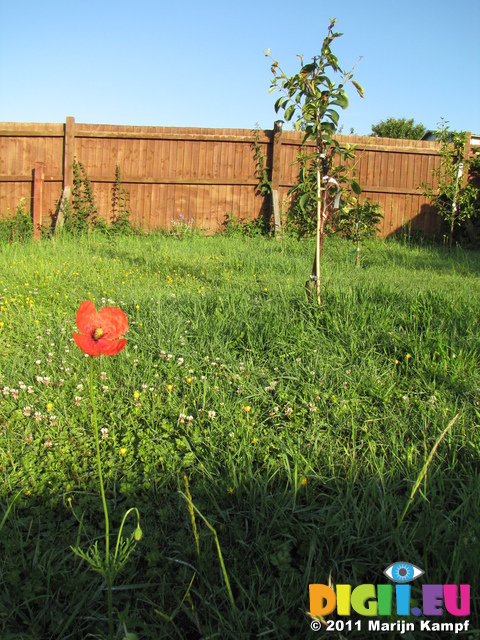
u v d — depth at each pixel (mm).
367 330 4645
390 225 13023
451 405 3336
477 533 2125
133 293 6066
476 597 1880
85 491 2531
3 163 12609
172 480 2641
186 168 12781
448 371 3828
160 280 7438
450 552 2088
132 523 2334
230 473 2617
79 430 3082
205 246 10703
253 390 3574
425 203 13102
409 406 3402
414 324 4707
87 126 12523
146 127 12641
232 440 2936
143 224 12820
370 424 3184
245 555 2166
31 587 1981
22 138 12570
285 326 4648
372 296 5477
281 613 1883
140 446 2904
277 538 2252
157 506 2467
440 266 9023
